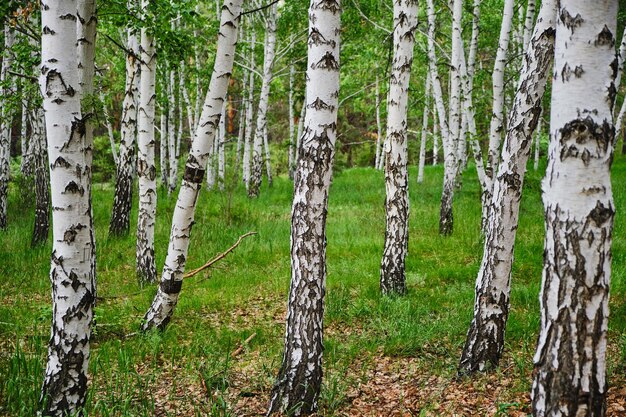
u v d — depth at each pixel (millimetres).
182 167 21500
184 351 6090
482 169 12188
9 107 9648
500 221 5113
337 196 18172
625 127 29641
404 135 7832
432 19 13094
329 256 10547
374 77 21531
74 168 3875
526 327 6230
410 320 6730
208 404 4797
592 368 2697
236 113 33312
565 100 2686
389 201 7926
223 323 7141
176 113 22766
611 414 4094
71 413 4023
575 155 2662
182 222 6398
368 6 15516
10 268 9375
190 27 15266
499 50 10422
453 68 12477
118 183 11898
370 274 9070
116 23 7855
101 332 6570
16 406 4391
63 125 3803
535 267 8922
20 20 8789
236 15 6102
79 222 3934
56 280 3945
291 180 25062
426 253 10641
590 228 2656
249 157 20875
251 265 10148
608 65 2629
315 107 4371
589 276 2670
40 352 5441
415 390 4980
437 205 15602
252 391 5039
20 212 14805
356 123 37438
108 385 5078
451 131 12312
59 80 3766
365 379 5215
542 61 4844
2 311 7035
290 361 4461
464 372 5223
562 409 2732
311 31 4379
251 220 13859
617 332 5992
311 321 4422
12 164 20719
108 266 10016
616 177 19078
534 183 15641
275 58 18344
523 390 4730
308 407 4414
